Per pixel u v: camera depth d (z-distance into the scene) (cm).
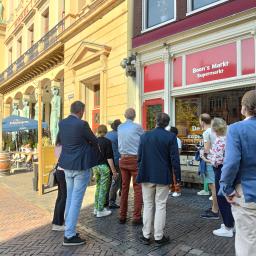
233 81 862
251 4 806
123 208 643
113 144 762
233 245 509
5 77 3097
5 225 661
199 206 751
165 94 1044
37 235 592
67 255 491
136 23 1165
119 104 1227
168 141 513
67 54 1670
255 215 317
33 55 2344
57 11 1947
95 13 1366
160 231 515
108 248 515
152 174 511
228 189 326
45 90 2402
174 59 1038
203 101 1028
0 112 1778
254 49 819
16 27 2908
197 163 980
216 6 895
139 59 1138
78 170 534
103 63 1308
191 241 531
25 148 2055
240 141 320
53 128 1944
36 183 1086
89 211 747
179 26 1001
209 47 930
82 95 1538
